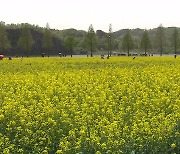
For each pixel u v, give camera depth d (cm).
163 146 992
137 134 1049
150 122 1193
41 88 2002
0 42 10338
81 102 1596
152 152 965
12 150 990
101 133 1053
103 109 1349
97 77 2461
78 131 1105
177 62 4066
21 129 1120
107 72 2758
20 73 2889
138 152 959
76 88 1958
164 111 1352
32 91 1861
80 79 2341
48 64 3966
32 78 2400
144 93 1702
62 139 1036
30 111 1315
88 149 976
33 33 13312
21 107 1402
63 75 2578
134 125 1087
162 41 10794
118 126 1130
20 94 1733
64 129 1147
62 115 1260
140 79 2408
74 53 12681
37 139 1072
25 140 1038
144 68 3031
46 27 10612
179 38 10488
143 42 10338
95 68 3366
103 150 961
